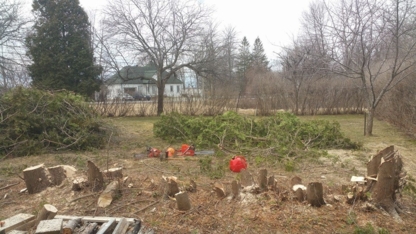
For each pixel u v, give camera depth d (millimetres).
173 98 16547
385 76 11945
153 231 2975
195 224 3156
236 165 5230
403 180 3566
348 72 9656
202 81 19906
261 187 3758
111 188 3842
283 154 6301
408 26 8602
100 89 19031
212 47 18047
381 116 13359
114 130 8414
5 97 7312
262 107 16484
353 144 7523
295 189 3652
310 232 2949
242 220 3193
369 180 3475
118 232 2822
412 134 8930
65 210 3547
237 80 24094
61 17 18562
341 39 9883
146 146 7934
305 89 16828
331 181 4688
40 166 4309
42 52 18156
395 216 3203
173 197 3775
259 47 44906
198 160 6148
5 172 5301
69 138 7137
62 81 18156
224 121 8133
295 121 8070
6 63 15570
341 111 17125
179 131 8742
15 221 3006
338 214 3229
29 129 7031
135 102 16906
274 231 2988
